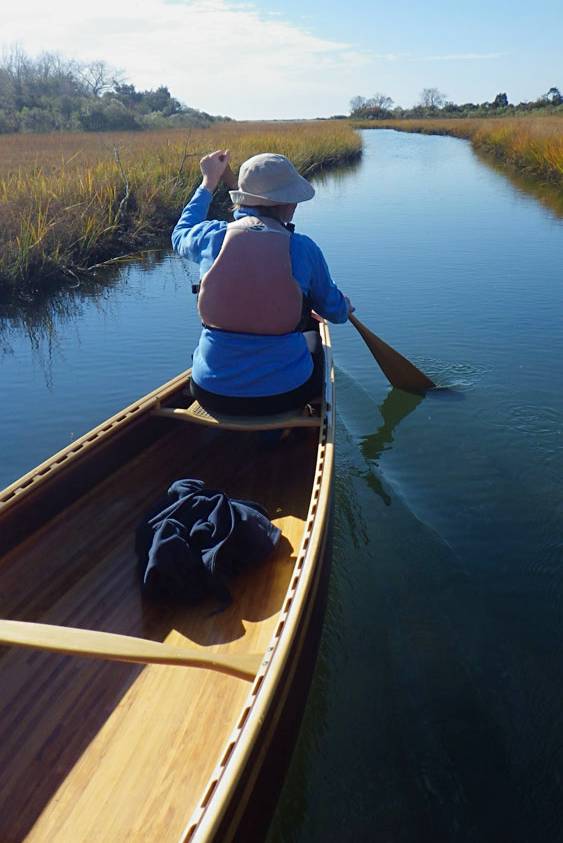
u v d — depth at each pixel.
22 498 3.10
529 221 12.87
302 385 3.68
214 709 2.43
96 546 3.23
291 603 2.31
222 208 14.70
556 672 2.99
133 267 10.91
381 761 2.60
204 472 3.86
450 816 2.39
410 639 3.19
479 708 2.81
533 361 6.18
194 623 2.80
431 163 27.56
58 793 2.14
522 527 3.98
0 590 2.95
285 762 2.15
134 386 6.07
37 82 54.72
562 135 21.34
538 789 2.48
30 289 9.33
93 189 12.66
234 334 3.52
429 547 3.82
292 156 22.64
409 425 5.19
